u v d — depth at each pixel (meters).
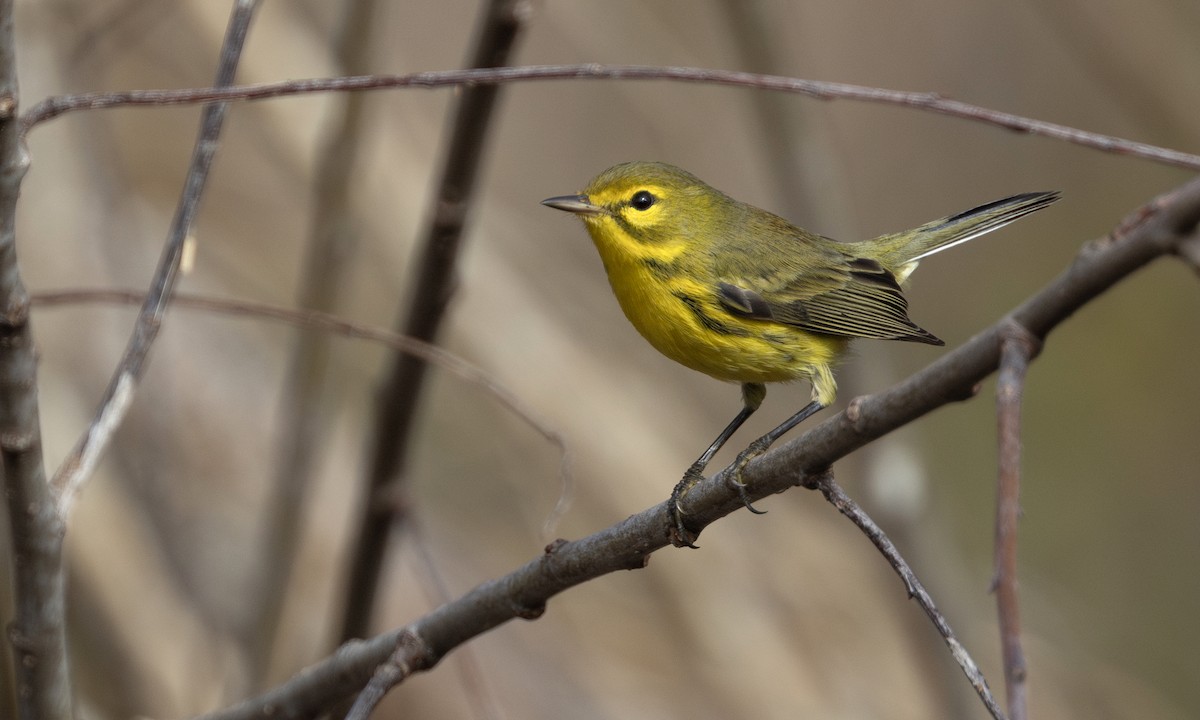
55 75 9.24
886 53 17.61
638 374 14.09
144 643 9.61
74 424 10.04
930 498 11.42
